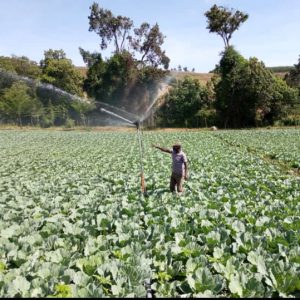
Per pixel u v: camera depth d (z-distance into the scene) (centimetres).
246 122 5100
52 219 835
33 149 3000
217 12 5981
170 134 4131
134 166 1784
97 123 5644
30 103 5247
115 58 5591
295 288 515
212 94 5547
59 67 5662
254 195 1062
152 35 5772
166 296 504
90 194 1129
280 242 652
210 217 805
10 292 485
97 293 480
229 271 555
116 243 684
